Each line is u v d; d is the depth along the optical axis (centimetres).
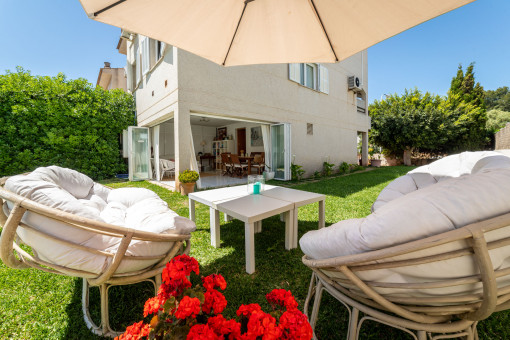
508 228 65
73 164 662
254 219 195
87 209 112
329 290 110
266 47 213
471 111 1486
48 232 100
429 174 194
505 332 130
